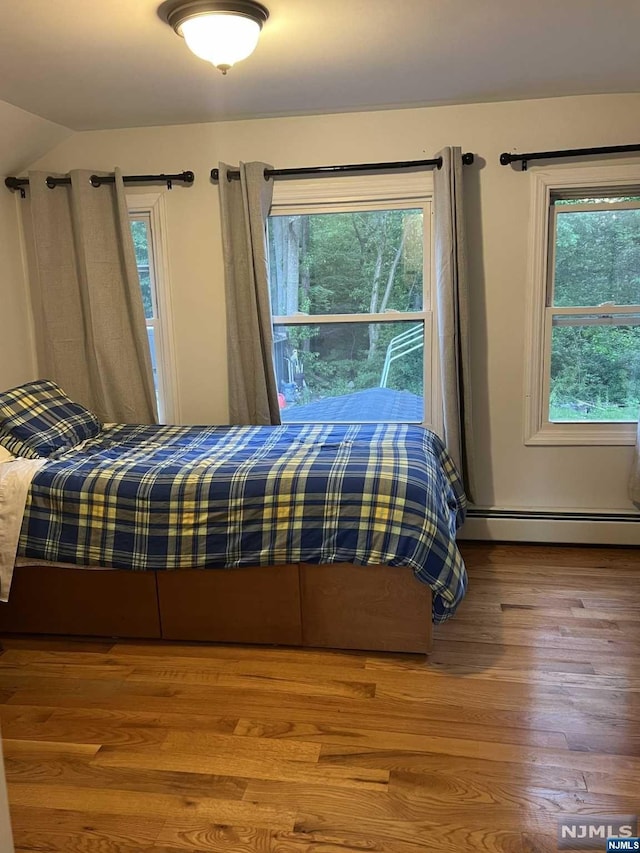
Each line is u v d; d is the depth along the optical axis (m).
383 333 3.50
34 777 1.85
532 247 3.22
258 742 1.97
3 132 3.06
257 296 3.33
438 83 2.83
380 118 3.23
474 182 3.21
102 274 3.39
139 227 3.52
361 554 2.30
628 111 3.05
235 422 3.45
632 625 2.60
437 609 2.36
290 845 1.60
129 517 2.42
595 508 3.42
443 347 3.20
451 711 2.09
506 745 1.93
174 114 3.17
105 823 1.69
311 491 2.35
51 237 3.37
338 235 3.43
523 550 3.37
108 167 3.42
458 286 3.15
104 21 2.10
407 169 3.26
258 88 2.83
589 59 2.58
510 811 1.69
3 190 3.37
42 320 3.51
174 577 2.48
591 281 3.30
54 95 2.82
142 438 3.08
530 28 2.26
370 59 2.53
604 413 3.41
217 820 1.69
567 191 3.20
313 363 3.58
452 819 1.67
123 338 3.47
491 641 2.49
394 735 1.99
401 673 2.31
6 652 2.52
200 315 3.53
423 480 2.39
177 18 2.03
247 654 2.47
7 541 2.47
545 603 2.78
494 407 3.40
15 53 2.35
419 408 3.55
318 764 1.87
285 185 3.34
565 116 3.10
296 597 2.43
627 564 3.17
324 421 3.63
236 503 2.38
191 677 2.32
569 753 1.89
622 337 3.32
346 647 2.45
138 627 2.54
